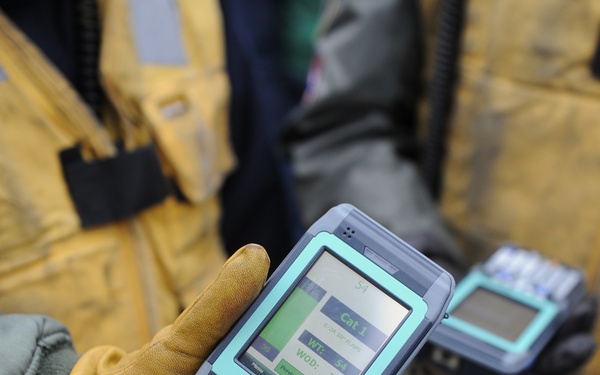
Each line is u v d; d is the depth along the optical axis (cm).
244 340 56
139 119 93
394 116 124
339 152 117
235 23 116
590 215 104
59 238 84
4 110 79
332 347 58
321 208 118
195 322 53
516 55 105
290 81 144
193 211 100
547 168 106
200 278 102
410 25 117
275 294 58
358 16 114
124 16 91
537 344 81
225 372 55
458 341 81
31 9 87
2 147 79
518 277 92
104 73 90
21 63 82
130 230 92
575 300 89
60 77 84
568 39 100
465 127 114
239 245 133
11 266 81
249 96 121
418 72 121
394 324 58
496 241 114
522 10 103
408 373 85
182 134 95
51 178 84
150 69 93
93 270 88
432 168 119
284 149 119
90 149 87
